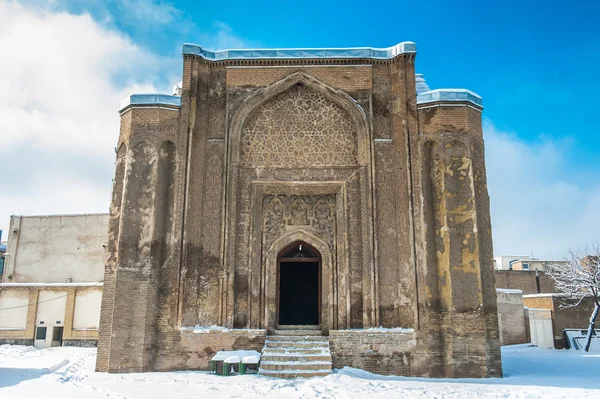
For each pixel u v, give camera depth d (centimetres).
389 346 1023
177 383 866
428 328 1022
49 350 1767
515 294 2339
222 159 1145
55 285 2055
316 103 1185
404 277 1069
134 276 1055
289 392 782
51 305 2047
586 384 870
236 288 1102
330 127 1173
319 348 1018
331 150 1162
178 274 1070
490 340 1019
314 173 1152
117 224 1111
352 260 1107
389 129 1152
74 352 1656
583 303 2314
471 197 1059
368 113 1155
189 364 1035
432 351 1013
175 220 1094
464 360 991
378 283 1075
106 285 1079
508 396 776
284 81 1173
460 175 1075
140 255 1066
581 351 1978
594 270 2241
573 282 2319
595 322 2303
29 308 2045
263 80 1179
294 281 1501
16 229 2447
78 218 2431
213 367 972
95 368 1041
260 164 1158
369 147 1136
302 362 970
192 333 1045
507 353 1852
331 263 1135
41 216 2458
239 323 1085
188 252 1093
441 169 1080
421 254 1055
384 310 1067
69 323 2009
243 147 1167
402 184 1106
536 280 3088
